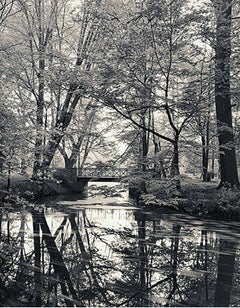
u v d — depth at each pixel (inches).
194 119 631.2
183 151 590.9
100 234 504.1
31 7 965.8
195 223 579.2
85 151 1328.7
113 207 789.9
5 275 319.3
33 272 329.1
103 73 531.2
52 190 1009.5
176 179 565.9
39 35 938.7
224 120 697.6
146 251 410.3
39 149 570.9
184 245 437.1
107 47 543.8
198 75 569.3
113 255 387.9
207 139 836.0
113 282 305.0
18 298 267.0
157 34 513.0
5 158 468.8
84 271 334.3
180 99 544.1
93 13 545.3
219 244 442.9
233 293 283.1
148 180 586.9
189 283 305.3
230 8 632.4
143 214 690.2
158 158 579.2
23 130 482.9
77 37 1012.5
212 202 631.8
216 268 347.9
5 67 684.7
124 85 546.6
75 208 766.5
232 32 569.3
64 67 564.7
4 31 892.6
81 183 1198.9
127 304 259.6
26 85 868.6
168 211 711.7
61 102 1085.1
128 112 569.9
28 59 859.4
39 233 502.6
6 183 781.9
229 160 692.1
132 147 768.9
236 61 573.9
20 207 725.9
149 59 551.5
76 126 1091.9
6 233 497.4
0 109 465.4
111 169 597.9
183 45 527.5
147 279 315.3
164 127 880.3
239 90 582.6
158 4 486.0
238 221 587.2
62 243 445.7
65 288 290.4
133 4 569.0
